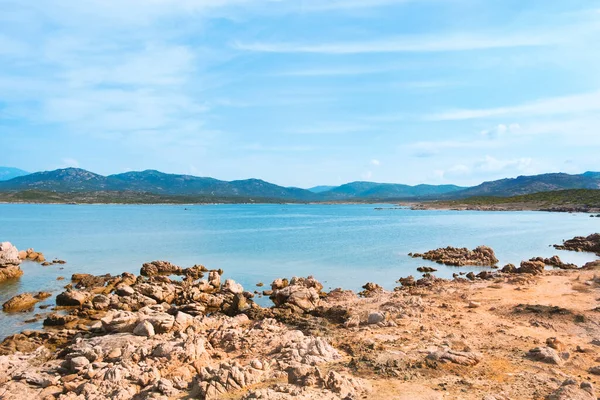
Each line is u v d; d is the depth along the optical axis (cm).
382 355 2355
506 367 2191
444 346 2506
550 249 8762
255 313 3869
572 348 2523
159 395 1936
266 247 9244
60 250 8781
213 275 5612
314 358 2328
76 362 2406
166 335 2939
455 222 16550
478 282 4809
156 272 6431
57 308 4328
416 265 6925
